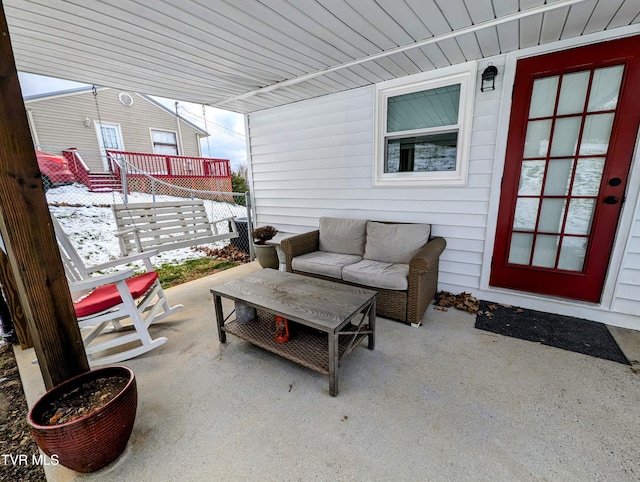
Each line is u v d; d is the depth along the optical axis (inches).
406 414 58.4
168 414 60.1
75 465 45.4
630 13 71.6
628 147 83.1
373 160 128.0
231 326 85.4
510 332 88.7
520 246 104.4
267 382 69.5
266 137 163.9
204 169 383.2
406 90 114.4
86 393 51.8
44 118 295.1
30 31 75.6
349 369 72.9
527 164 98.3
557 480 44.8
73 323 53.1
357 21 74.6
